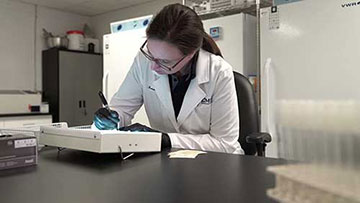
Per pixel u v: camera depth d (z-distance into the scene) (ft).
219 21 8.68
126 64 9.80
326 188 1.91
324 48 6.66
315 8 6.77
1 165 2.66
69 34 15.88
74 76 15.65
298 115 3.12
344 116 2.75
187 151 3.48
